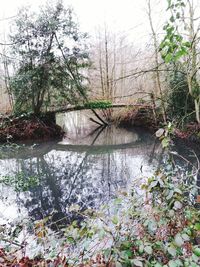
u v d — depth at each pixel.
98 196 5.45
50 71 10.86
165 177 2.01
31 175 6.97
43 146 10.28
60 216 4.54
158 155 8.59
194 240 1.90
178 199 1.87
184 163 6.61
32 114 11.45
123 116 14.24
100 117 15.27
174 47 2.13
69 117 15.64
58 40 10.73
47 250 2.19
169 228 1.84
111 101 13.37
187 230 1.74
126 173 6.95
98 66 14.45
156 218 1.88
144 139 11.37
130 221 1.97
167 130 2.32
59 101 11.66
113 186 6.02
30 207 4.98
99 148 10.20
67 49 10.95
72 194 5.63
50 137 11.47
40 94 11.29
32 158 8.73
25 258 2.16
